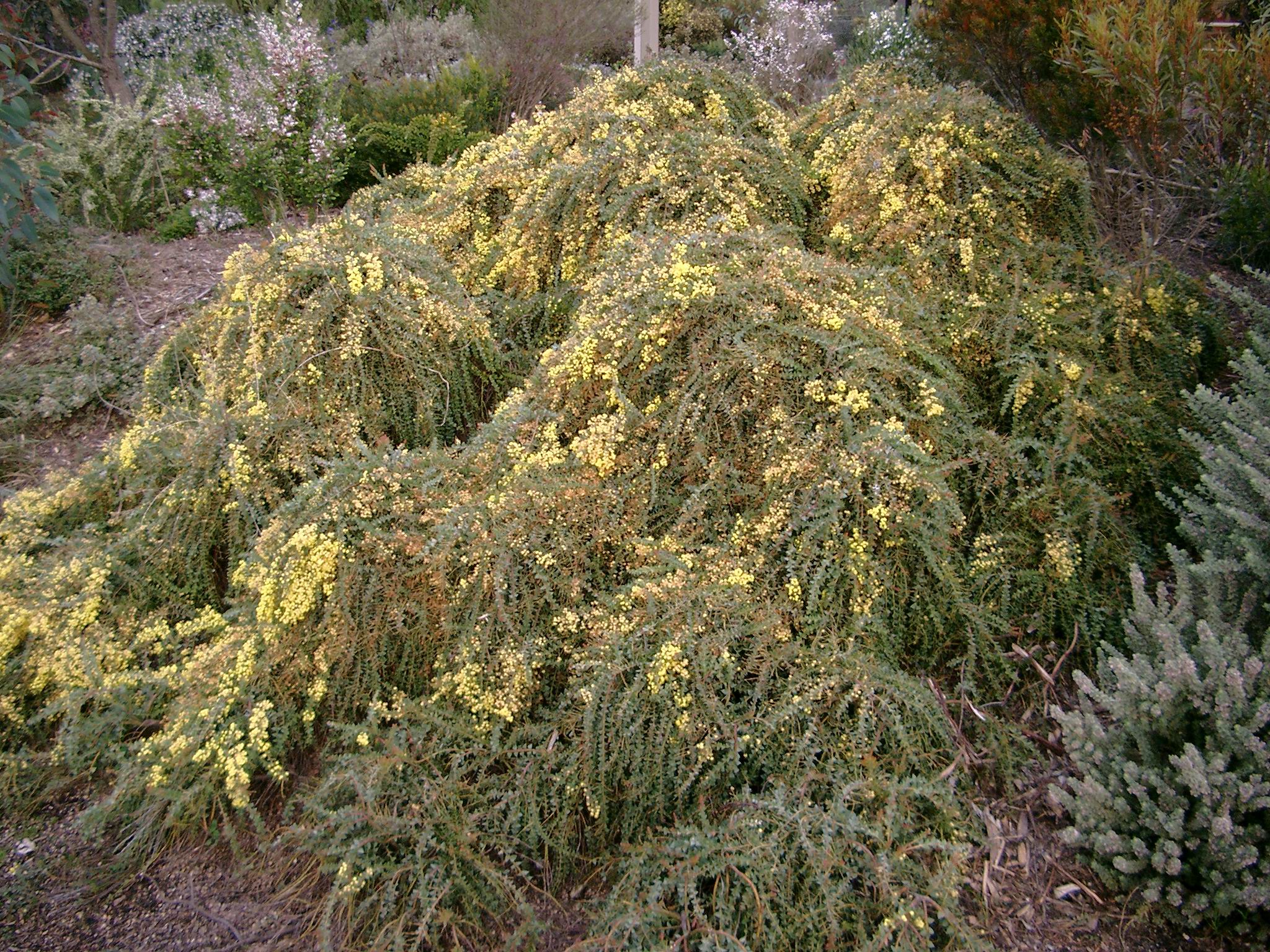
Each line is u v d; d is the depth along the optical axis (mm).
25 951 2207
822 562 2475
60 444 3805
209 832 2471
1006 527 2779
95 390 3922
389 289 3367
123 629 2881
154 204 5605
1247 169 3551
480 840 2256
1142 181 4043
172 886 2381
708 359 2789
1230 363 2773
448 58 7598
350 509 2688
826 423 2686
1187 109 3740
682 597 2414
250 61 5738
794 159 3994
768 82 6988
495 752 2369
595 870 2314
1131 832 2125
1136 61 3453
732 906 2008
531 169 3920
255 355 3205
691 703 2297
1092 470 2816
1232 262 3938
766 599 2494
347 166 5516
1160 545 2873
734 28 9617
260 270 3432
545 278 3760
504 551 2520
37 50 7266
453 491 2779
